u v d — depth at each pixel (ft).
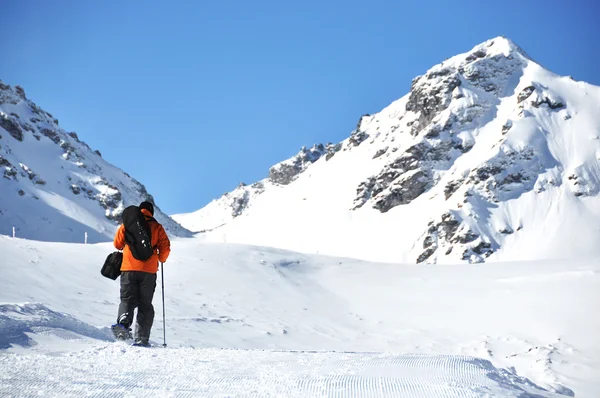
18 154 440.86
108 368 15.74
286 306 103.14
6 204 367.86
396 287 120.47
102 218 418.92
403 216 542.57
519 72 636.48
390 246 504.84
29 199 386.52
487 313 104.83
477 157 549.54
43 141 481.05
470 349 88.28
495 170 508.12
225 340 75.92
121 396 11.82
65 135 535.19
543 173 506.48
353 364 17.62
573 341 90.68
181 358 18.86
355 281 124.36
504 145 526.98
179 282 104.88
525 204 483.10
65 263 92.07
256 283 112.88
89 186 449.48
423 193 560.61
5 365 15.20
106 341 26.27
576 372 79.15
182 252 123.85
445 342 91.61
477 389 13.41
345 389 13.03
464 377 15.20
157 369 15.88
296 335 86.84
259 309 98.02
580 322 97.71
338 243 563.07
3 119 459.73
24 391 11.83
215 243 137.39
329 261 137.49
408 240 496.64
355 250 530.68
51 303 70.64
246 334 81.97
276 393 12.56
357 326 98.02
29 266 85.76
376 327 98.22
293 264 131.23
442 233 469.57
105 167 539.29
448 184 526.16
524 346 90.12
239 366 17.15
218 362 18.02
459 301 111.34
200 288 103.45
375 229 551.18
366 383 13.76
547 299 108.88
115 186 458.09
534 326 97.76
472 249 446.60
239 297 102.63
